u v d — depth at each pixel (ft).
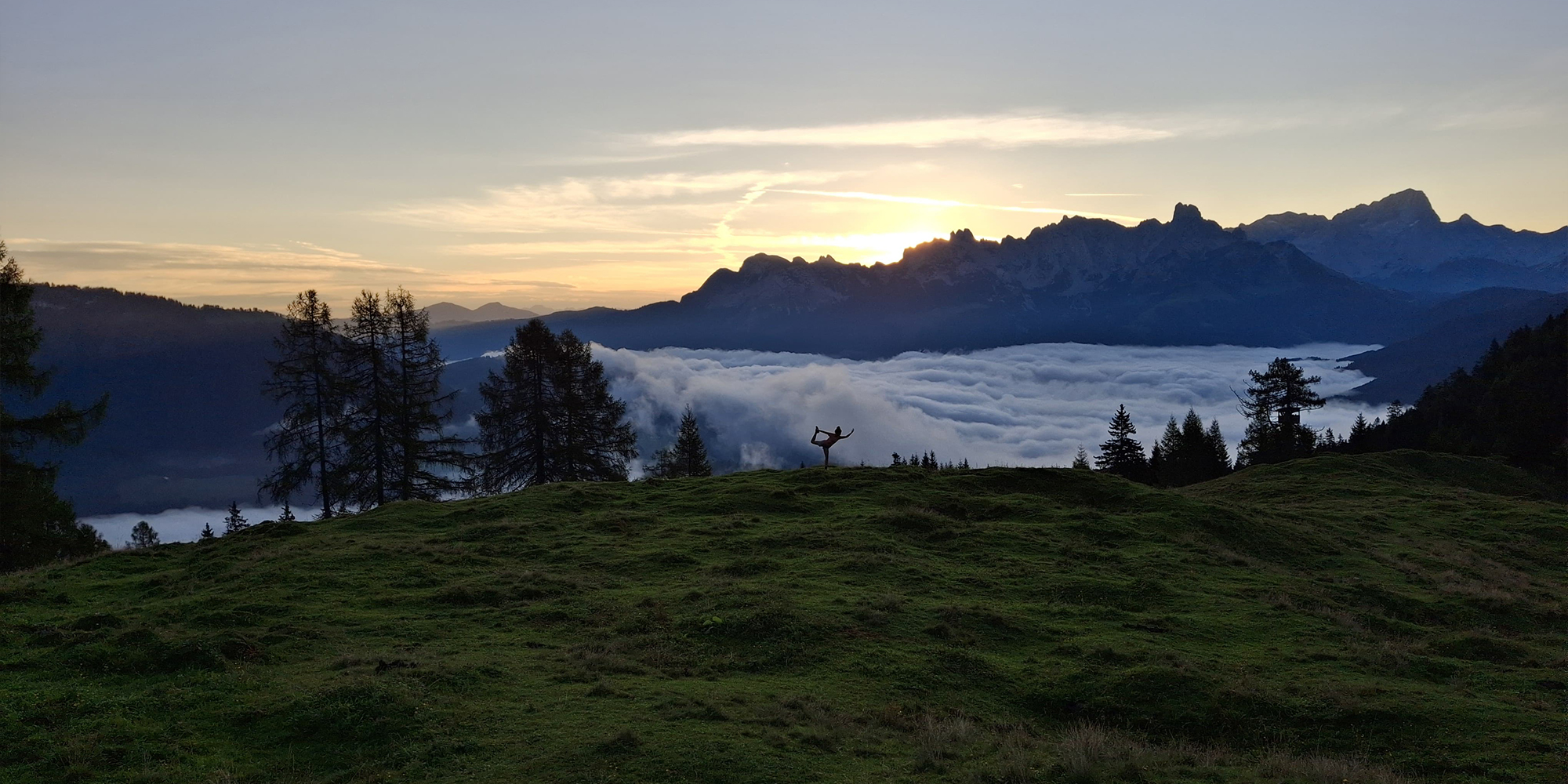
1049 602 93.91
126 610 85.15
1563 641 95.71
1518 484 228.22
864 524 122.11
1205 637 84.43
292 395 187.62
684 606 86.33
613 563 104.83
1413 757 58.75
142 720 56.13
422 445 196.24
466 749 53.21
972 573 102.83
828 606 86.22
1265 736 63.00
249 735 55.47
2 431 148.56
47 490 153.79
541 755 51.90
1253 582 106.11
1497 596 110.32
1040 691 70.08
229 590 92.02
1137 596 96.32
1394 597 106.32
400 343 195.31
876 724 61.36
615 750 52.19
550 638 78.07
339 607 85.66
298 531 125.49
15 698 58.34
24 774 49.24
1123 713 66.64
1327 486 203.62
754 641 77.46
